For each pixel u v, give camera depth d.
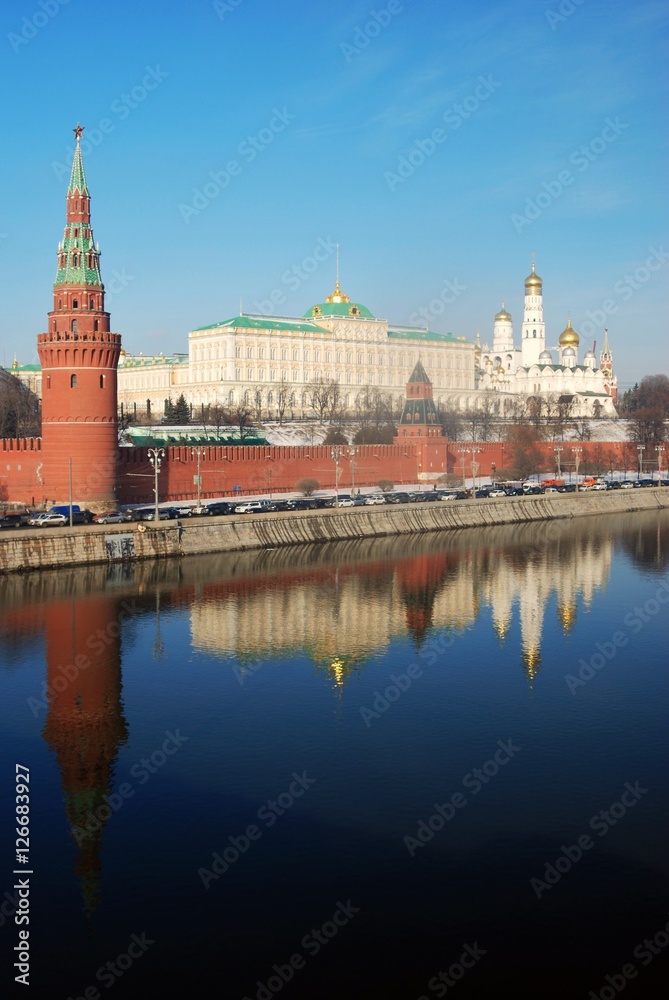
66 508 133.12
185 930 46.81
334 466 193.25
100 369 138.62
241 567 126.25
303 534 147.75
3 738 69.12
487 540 154.38
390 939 46.09
